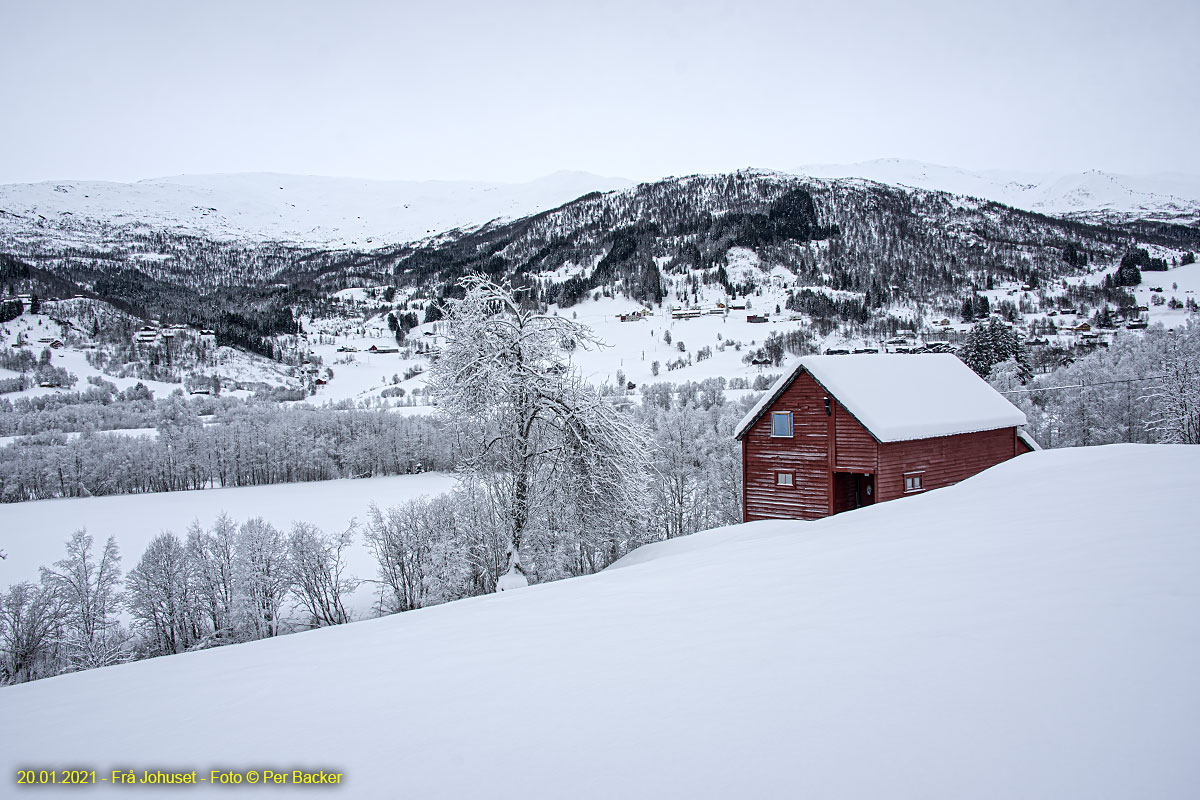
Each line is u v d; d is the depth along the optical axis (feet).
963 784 8.32
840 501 85.35
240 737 13.52
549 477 87.71
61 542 176.24
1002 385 210.38
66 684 23.24
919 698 10.89
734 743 10.21
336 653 22.30
